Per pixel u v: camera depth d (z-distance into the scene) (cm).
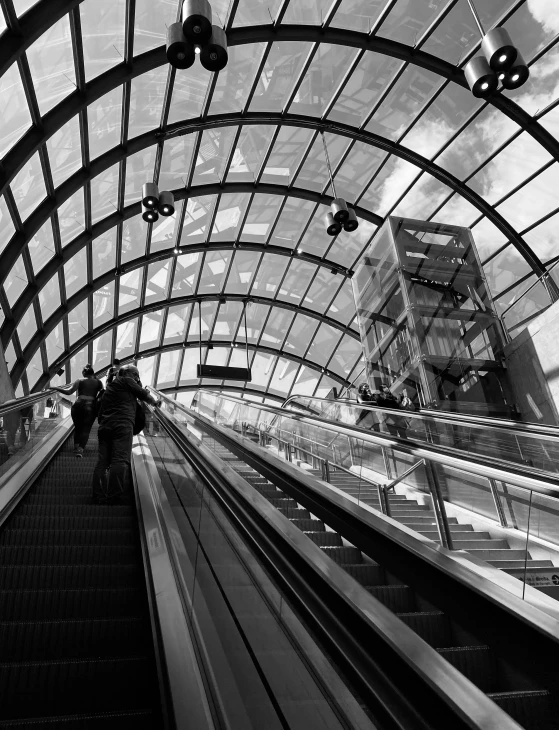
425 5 1530
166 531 418
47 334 2170
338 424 743
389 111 1864
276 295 2719
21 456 655
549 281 1283
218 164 2012
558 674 226
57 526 506
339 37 1581
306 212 2314
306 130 1947
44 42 1235
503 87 1127
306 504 513
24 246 1611
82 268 2133
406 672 164
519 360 1341
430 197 2133
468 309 1464
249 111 1814
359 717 166
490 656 282
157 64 1478
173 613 277
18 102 1284
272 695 197
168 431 642
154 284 2464
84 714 232
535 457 720
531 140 1745
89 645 295
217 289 2628
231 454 718
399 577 350
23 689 248
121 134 1669
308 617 206
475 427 817
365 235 2402
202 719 192
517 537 449
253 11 1494
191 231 2273
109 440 630
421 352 1352
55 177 1619
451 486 519
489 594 274
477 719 137
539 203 1891
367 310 1698
